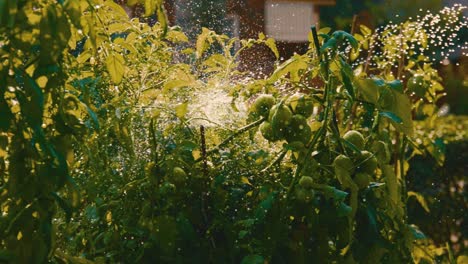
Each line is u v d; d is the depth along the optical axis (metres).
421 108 3.29
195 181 2.34
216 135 2.43
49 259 2.04
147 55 2.54
